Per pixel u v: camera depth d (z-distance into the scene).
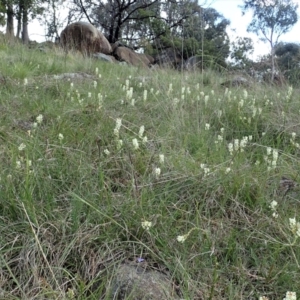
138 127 3.54
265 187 2.71
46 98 4.36
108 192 2.48
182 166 2.83
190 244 2.17
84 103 4.08
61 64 7.40
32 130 3.26
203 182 2.62
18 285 1.76
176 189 2.55
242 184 2.65
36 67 6.74
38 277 1.89
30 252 2.00
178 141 3.38
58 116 3.56
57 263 1.97
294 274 1.96
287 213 2.43
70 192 2.24
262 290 1.94
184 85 5.40
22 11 19.56
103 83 5.49
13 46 9.43
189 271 2.00
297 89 5.45
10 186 2.34
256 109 4.16
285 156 3.24
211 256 2.08
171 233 2.21
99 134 3.28
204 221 2.38
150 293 1.83
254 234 2.27
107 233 2.12
